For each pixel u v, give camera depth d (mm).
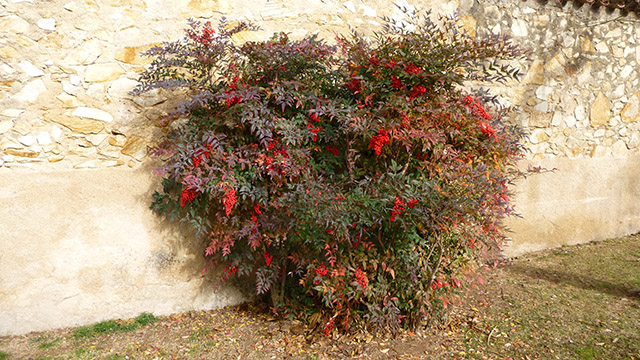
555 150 4820
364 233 2908
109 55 3082
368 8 3799
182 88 3232
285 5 3514
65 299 3051
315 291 3141
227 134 2943
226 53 2984
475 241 2809
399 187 2654
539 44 4598
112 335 3012
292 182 2877
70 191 3020
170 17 3205
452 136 2789
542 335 2957
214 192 2781
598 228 5230
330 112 2707
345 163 3064
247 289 3557
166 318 3279
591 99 4977
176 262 3318
